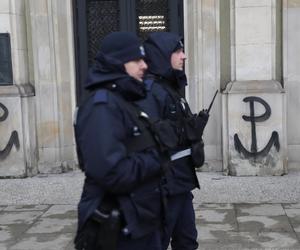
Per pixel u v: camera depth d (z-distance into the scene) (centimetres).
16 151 694
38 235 477
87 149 239
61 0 718
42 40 709
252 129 661
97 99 244
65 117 729
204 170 702
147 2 743
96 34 751
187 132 313
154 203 256
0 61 695
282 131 661
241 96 660
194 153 316
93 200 250
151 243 267
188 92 718
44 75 712
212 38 691
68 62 730
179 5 735
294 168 698
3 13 688
